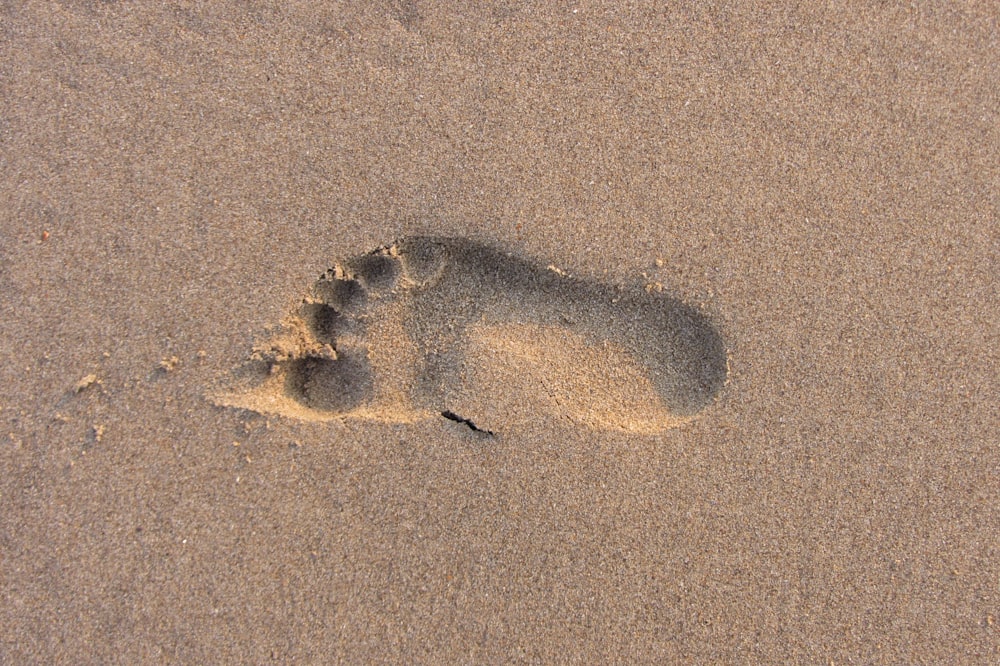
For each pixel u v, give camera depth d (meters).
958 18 0.91
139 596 0.87
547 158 0.90
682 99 0.90
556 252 0.89
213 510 0.88
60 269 0.89
